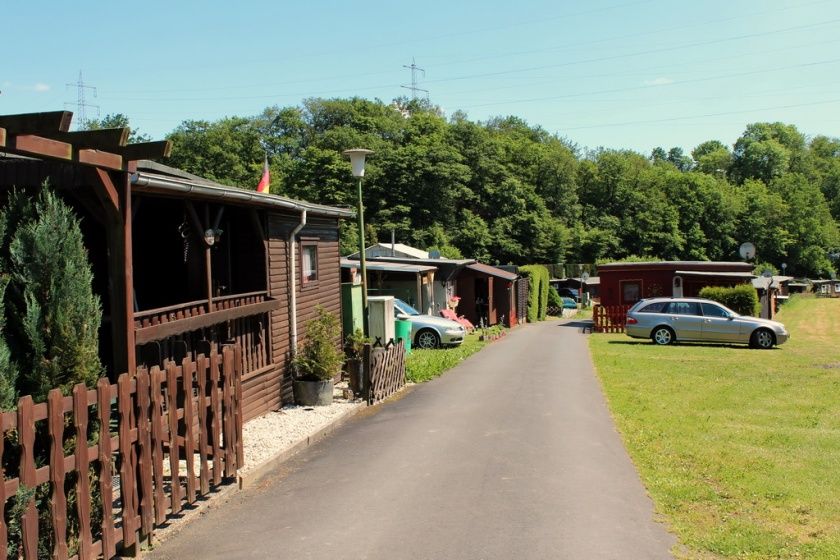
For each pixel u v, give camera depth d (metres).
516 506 6.61
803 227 90.50
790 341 28.66
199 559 5.44
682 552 5.50
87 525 4.97
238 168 62.06
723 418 11.20
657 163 124.38
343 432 10.21
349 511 6.54
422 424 10.60
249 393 10.69
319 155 59.72
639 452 8.79
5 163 7.17
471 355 21.28
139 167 10.24
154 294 11.03
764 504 6.74
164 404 7.50
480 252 65.44
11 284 5.58
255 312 10.48
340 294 15.66
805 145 125.94
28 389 5.49
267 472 7.98
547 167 84.31
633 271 36.75
